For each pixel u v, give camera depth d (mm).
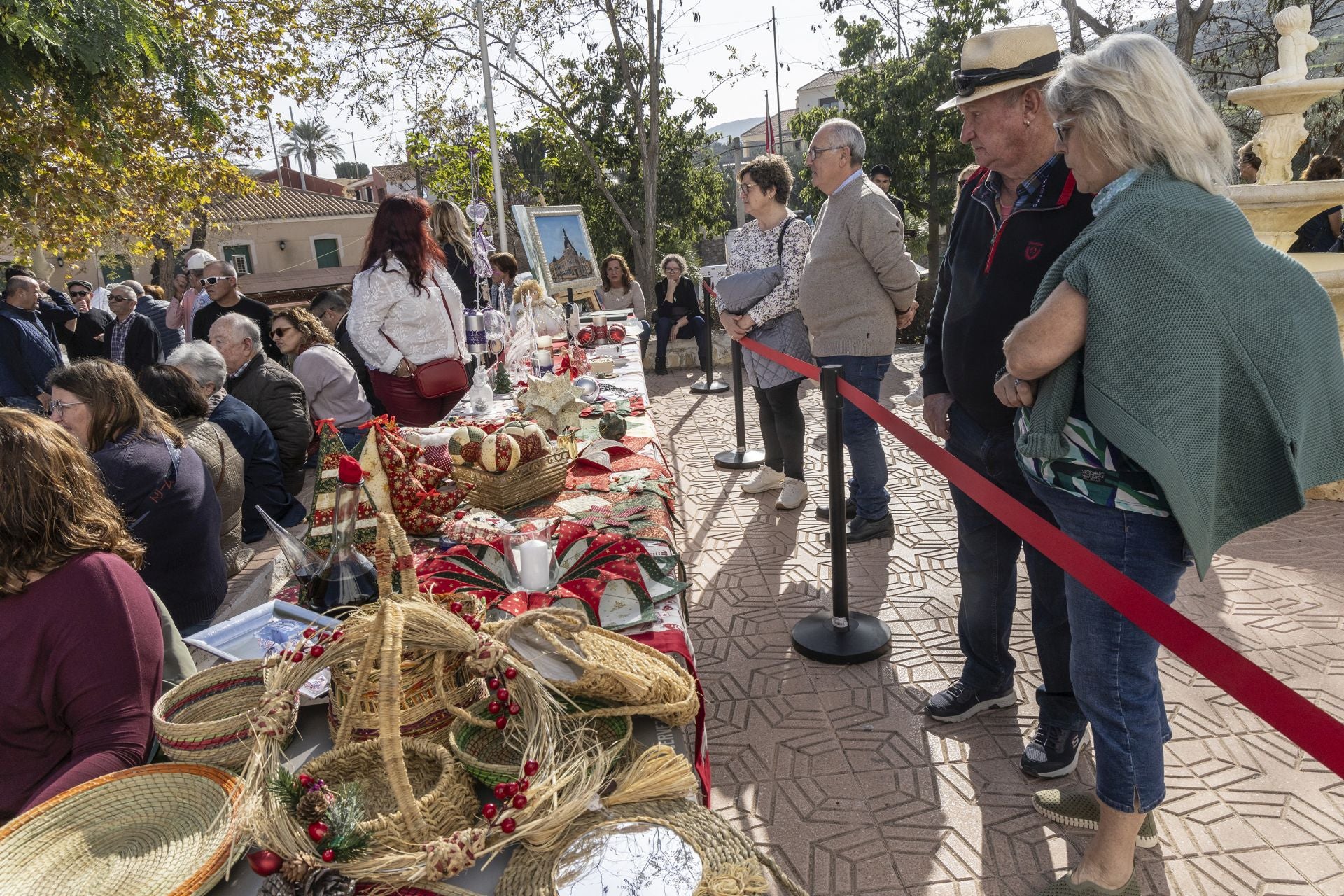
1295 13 4488
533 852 1072
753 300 4273
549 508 2309
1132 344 1512
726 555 4137
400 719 1196
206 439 3520
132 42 5207
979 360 2295
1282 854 2074
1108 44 1576
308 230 36688
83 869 1080
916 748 2570
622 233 21328
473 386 3766
